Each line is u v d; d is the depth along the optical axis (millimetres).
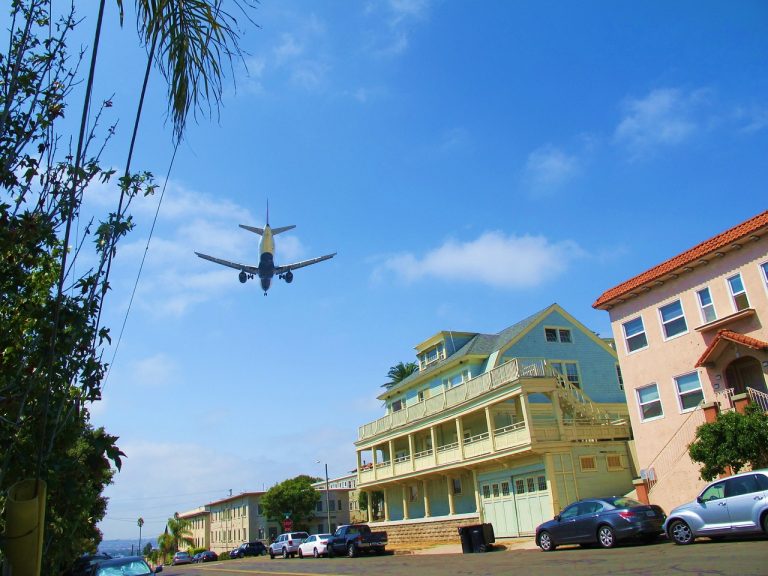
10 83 4824
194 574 25641
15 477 4223
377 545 32281
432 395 39406
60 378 4371
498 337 37562
